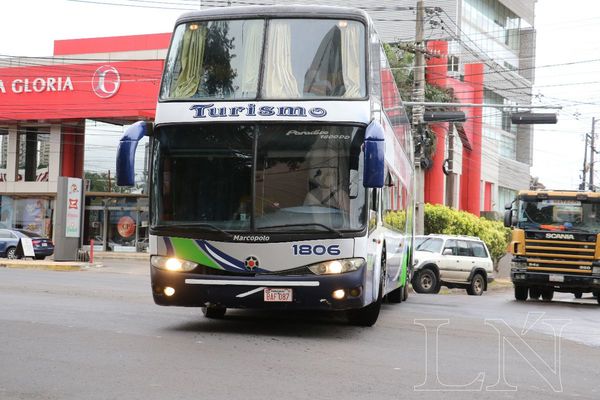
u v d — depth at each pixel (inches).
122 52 2027.6
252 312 619.2
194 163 474.6
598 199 952.3
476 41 2333.9
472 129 2245.3
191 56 492.4
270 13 492.4
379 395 311.4
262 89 476.4
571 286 946.1
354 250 461.1
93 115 1908.2
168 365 360.2
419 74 1349.7
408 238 875.4
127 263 1668.3
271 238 459.2
